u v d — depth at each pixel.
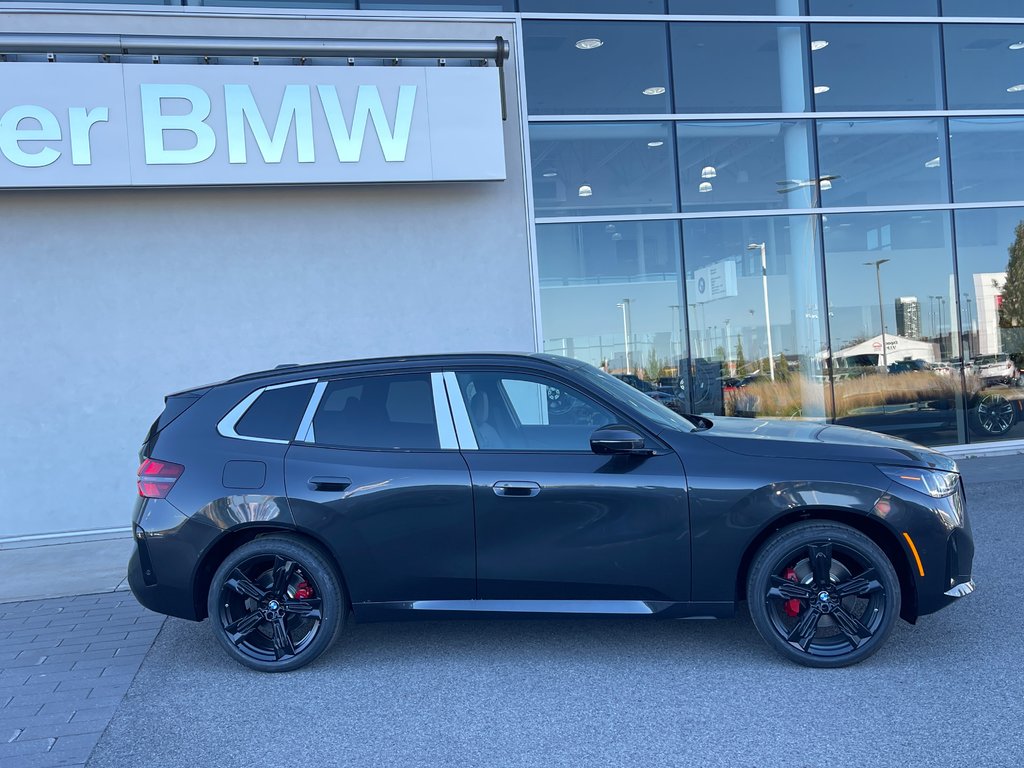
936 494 4.14
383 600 4.40
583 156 10.02
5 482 8.41
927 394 10.79
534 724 3.72
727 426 4.84
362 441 4.50
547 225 9.93
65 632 5.35
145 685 4.40
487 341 9.29
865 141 10.66
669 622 5.02
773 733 3.51
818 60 10.55
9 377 8.41
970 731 3.43
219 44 8.41
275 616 4.45
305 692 4.21
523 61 9.62
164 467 4.55
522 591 4.33
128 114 8.23
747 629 4.83
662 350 10.20
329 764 3.44
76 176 8.16
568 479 4.27
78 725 3.91
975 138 10.91
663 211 10.20
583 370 4.82
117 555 7.64
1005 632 4.55
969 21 10.80
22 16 8.41
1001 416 10.91
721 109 10.34
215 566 4.60
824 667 4.16
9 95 8.03
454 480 4.32
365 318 9.03
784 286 10.48
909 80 10.76
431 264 9.16
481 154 8.87
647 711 3.79
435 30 9.25
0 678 4.55
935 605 4.13
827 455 4.21
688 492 4.19
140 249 8.61
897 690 3.87
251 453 4.51
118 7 8.58
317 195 8.91
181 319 8.70
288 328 8.89
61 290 8.48
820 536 4.12
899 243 10.73
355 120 8.62
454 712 3.89
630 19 10.09
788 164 10.51
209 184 8.41
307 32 8.97
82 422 8.53
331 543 4.35
